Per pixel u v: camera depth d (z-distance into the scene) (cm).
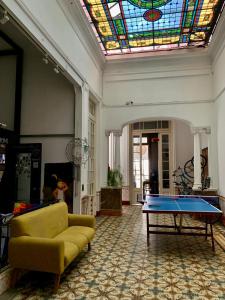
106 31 612
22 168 571
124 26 591
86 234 387
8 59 624
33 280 313
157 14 545
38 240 293
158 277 321
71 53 498
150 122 1057
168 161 1051
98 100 727
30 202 554
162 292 284
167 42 673
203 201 527
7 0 288
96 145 734
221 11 536
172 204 482
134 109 759
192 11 536
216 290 289
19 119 603
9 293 282
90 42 615
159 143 1060
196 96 728
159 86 750
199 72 730
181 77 741
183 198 573
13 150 572
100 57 711
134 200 1012
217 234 523
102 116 771
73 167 559
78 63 542
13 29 531
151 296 275
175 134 1046
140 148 1038
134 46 693
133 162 1035
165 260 379
